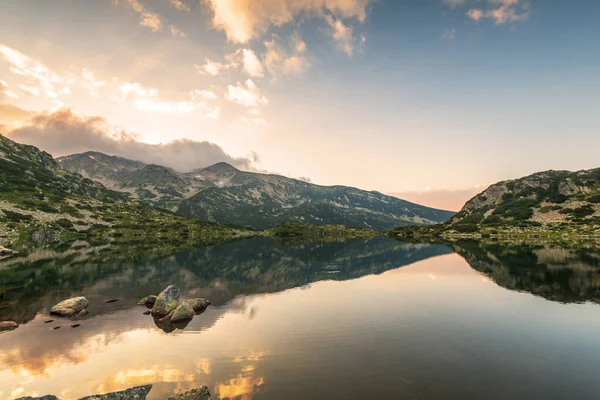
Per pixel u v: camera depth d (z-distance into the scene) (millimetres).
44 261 84438
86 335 30406
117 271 72000
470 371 21250
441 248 132375
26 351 26312
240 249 148125
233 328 31953
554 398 17750
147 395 18750
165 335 30078
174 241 177625
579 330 29906
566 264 73500
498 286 51844
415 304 40969
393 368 21797
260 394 18344
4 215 155250
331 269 81188
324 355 24250
